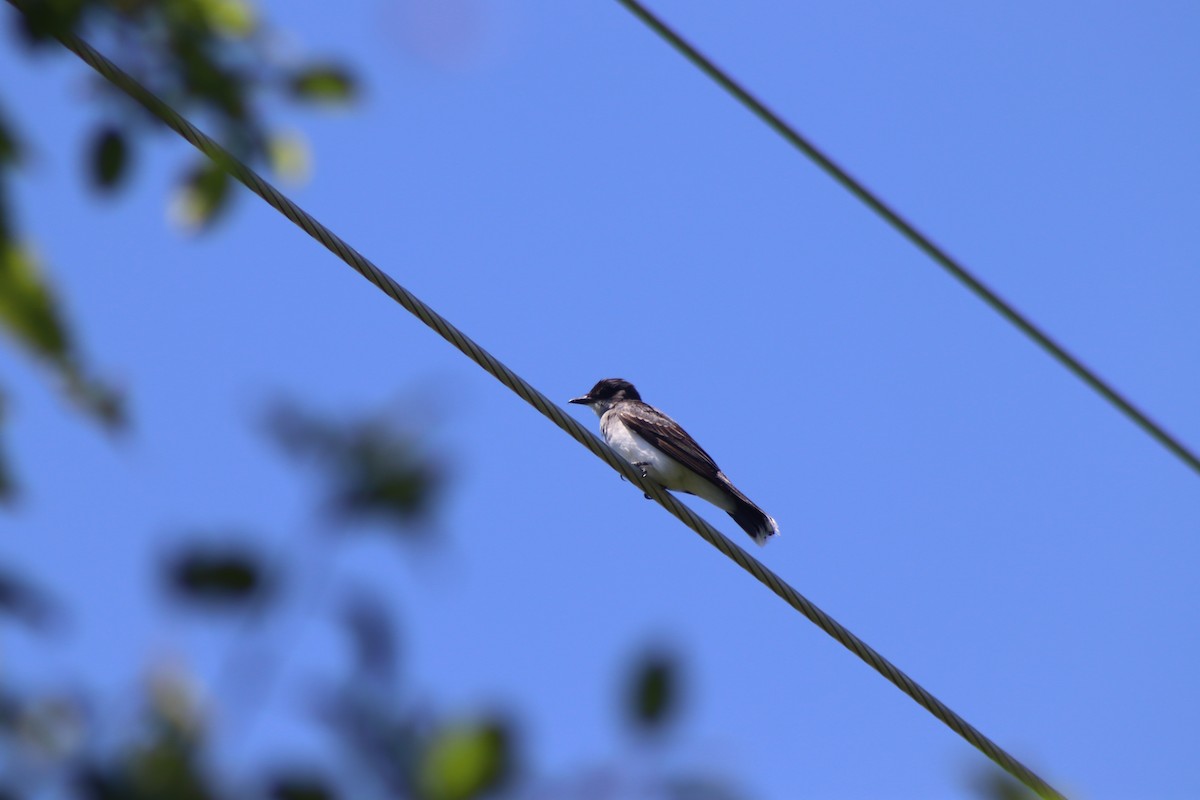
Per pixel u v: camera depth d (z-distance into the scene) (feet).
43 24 18.16
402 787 11.72
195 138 28.81
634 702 12.40
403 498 12.12
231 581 11.54
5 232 15.49
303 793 11.51
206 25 18.92
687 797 12.23
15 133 16.07
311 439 12.22
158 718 11.44
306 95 19.31
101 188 18.15
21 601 12.01
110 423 14.70
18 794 11.24
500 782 11.85
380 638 11.92
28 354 14.98
